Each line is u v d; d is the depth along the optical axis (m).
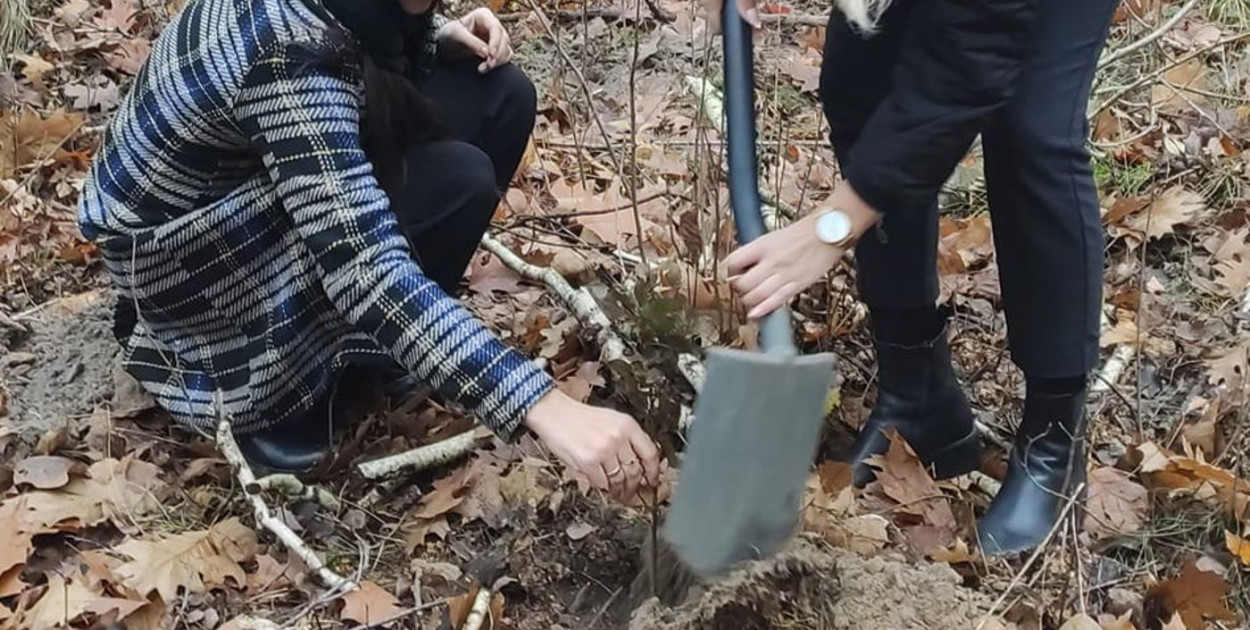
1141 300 2.37
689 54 3.47
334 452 2.12
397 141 1.96
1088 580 1.87
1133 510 2.01
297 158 1.74
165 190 1.96
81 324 2.42
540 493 2.04
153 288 2.03
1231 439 2.12
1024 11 1.45
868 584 1.72
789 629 1.63
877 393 2.22
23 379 2.29
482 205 2.16
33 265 2.59
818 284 2.46
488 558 1.94
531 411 1.65
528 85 2.39
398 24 1.88
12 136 2.91
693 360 2.15
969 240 2.77
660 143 3.08
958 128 1.51
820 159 2.92
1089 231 1.76
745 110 1.66
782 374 1.42
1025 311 1.84
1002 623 1.69
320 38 1.76
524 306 2.53
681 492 1.51
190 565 1.89
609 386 2.28
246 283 2.01
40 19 3.45
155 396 2.16
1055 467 1.93
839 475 1.96
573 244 2.74
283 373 2.05
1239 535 1.97
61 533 1.99
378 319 1.70
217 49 1.80
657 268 2.38
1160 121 3.17
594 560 1.94
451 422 2.20
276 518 1.95
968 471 2.14
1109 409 2.28
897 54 1.72
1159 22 3.45
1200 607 1.81
